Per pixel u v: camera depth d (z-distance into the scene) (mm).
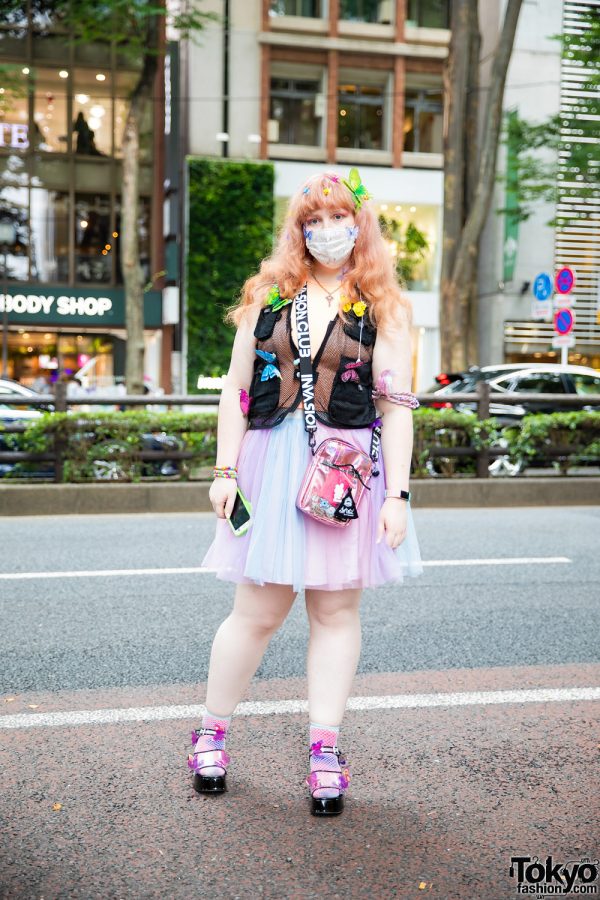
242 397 2387
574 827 2191
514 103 24031
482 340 25266
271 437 2326
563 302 12227
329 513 2199
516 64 24094
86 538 6543
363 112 24672
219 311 23281
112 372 24422
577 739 2762
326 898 1867
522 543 6348
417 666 3523
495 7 24562
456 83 15375
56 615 4316
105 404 8438
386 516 2275
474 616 4316
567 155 23266
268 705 3074
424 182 24484
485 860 2031
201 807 2303
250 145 23984
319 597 2367
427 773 2516
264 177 23391
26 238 23250
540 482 8680
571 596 4746
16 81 20969
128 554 5898
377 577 2320
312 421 2279
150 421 8297
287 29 23891
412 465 8781
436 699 3125
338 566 2262
